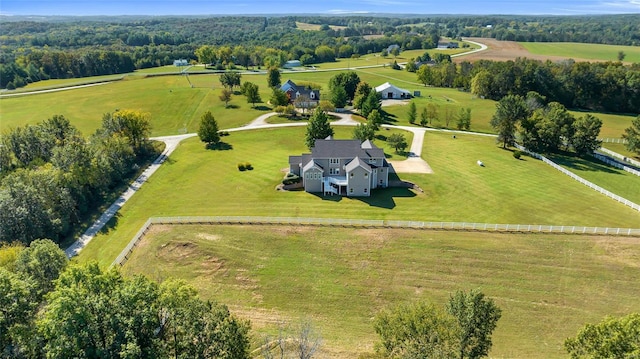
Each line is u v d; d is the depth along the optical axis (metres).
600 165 88.12
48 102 138.25
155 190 75.12
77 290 26.98
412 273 49.09
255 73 195.62
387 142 96.19
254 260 51.53
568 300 44.88
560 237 54.88
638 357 24.20
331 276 48.94
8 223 54.25
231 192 72.12
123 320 26.02
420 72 179.25
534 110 110.75
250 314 43.62
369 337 40.81
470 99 148.38
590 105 150.12
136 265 51.22
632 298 44.91
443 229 57.22
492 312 30.59
